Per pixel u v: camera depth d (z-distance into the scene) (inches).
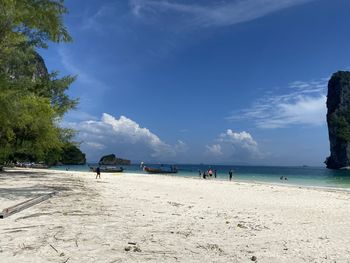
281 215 566.9
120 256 267.7
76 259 255.1
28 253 266.4
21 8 663.8
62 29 723.4
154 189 1060.5
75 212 467.8
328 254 307.9
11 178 1258.6
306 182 2404.0
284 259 285.6
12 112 727.7
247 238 362.9
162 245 310.2
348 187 1868.8
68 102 1690.5
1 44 703.1
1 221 388.5
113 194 792.9
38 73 1643.7
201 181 1796.3
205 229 400.5
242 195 970.1
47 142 1461.6
